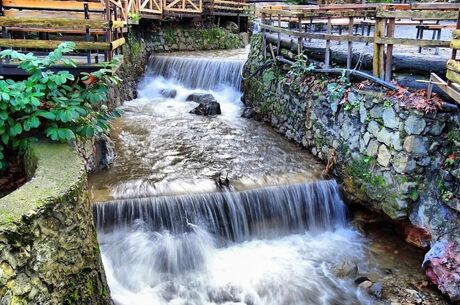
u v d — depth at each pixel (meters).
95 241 3.77
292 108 7.91
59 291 3.12
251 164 6.70
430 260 4.85
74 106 4.24
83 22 5.23
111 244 4.99
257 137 8.15
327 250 5.59
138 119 9.05
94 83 4.58
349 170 6.11
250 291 4.79
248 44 18.69
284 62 8.48
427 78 5.33
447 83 4.53
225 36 16.98
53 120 4.23
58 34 6.73
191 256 5.17
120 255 4.91
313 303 4.64
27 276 2.79
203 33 16.11
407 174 5.17
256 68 9.88
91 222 3.71
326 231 6.08
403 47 8.01
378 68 5.71
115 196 5.29
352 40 6.11
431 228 5.04
